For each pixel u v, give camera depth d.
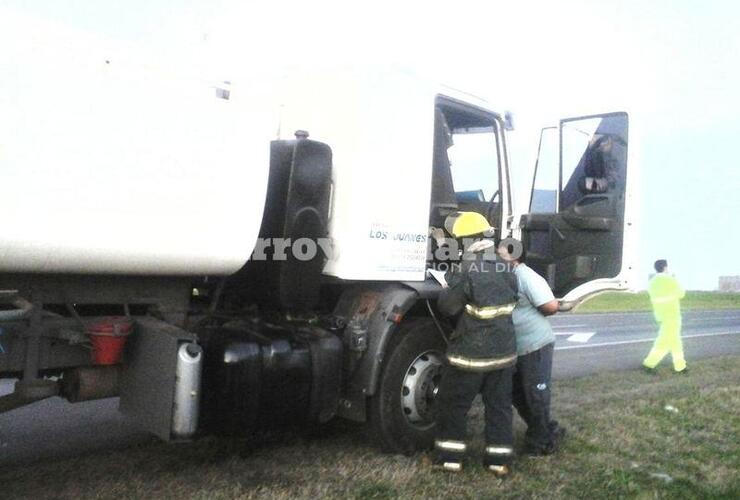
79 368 3.90
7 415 5.75
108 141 3.46
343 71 4.78
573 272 6.71
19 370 3.59
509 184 5.88
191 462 4.71
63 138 3.29
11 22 3.13
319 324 4.83
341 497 4.13
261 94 5.21
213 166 3.92
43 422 5.61
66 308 3.88
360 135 4.63
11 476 4.33
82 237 3.38
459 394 4.62
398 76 4.82
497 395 4.69
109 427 5.53
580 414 6.37
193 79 3.88
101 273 3.63
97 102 3.41
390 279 4.84
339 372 4.63
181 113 3.77
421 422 5.14
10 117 3.11
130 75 3.55
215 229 3.94
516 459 5.05
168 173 3.71
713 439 5.80
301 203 4.45
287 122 5.06
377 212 4.70
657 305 9.73
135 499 3.99
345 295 5.04
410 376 5.06
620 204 6.51
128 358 4.00
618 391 7.70
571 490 4.47
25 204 3.18
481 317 4.57
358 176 4.61
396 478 4.47
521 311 5.11
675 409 6.74
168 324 3.98
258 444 5.18
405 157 4.89
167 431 3.71
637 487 4.54
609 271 6.55
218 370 4.09
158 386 3.79
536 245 6.66
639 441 5.61
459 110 5.43
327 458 4.89
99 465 4.59
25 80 3.16
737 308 28.75
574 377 8.77
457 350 4.61
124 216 3.53
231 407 4.11
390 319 4.73
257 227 4.17
